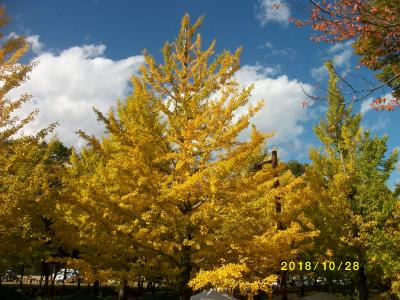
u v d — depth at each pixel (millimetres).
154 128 7875
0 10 8469
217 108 7500
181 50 8844
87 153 12641
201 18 8977
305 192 12352
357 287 13766
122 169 7152
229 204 7508
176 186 6773
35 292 22438
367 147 13727
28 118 8281
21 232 9172
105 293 22859
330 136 14617
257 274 7750
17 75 7918
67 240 7328
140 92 8227
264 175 7676
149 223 7508
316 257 12977
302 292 19391
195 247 7258
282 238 7285
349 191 13367
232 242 7320
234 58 8438
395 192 13289
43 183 9320
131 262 7762
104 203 7086
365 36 4418
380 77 6141
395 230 12594
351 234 12688
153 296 12414
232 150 7559
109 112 7324
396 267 11797
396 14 4082
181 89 8445
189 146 7324
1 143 8398
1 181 8766
